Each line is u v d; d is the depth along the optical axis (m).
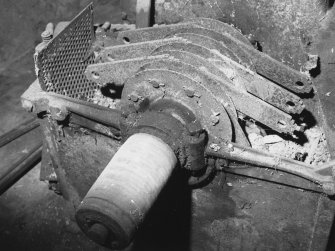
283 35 1.02
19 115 1.77
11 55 1.96
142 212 0.73
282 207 0.90
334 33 0.94
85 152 1.09
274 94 0.92
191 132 0.82
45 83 1.03
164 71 0.85
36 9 2.03
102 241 0.73
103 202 0.70
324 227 0.88
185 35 1.00
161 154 0.79
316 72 1.01
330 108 1.03
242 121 1.02
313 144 1.07
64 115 0.97
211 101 0.84
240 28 1.09
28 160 1.46
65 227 1.36
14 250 1.31
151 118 0.84
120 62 0.94
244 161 0.84
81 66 1.14
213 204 0.99
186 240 1.14
